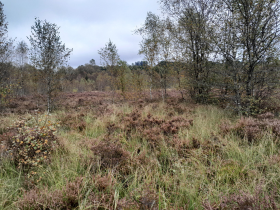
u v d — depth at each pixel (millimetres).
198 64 9086
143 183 2398
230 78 6852
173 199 2199
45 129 3623
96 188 2254
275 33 5566
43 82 10180
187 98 10961
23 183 2533
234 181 2369
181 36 9438
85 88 40531
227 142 3641
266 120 4473
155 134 4410
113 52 11711
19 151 3166
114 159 2939
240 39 6145
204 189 2271
